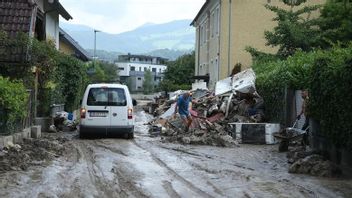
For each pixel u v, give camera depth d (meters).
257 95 22.94
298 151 14.54
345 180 10.91
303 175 11.54
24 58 17.92
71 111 28.27
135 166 12.36
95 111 18.56
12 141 13.61
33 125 17.80
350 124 11.56
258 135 18.70
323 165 11.52
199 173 11.52
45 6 28.48
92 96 18.64
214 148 16.98
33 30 19.28
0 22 18.91
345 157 12.20
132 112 18.88
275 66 24.06
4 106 13.17
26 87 18.06
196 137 18.34
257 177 11.13
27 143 14.36
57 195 8.77
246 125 18.83
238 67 32.56
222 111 22.53
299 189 9.80
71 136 19.69
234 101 22.83
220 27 35.62
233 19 35.59
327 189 9.84
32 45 18.31
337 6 30.50
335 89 12.34
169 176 11.02
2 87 13.18
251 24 35.59
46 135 19.19
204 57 44.94
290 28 29.00
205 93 29.86
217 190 9.55
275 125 18.83
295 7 35.38
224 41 35.59
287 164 13.36
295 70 19.38
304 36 29.11
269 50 35.41
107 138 19.28
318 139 14.51
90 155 14.23
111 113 18.61
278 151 16.20
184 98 20.53
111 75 95.62
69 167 11.92
